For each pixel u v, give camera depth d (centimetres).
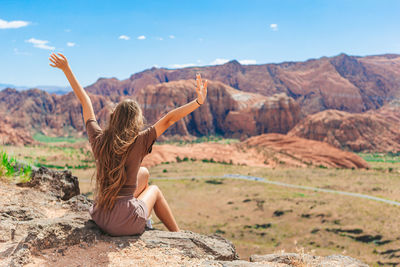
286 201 8688
